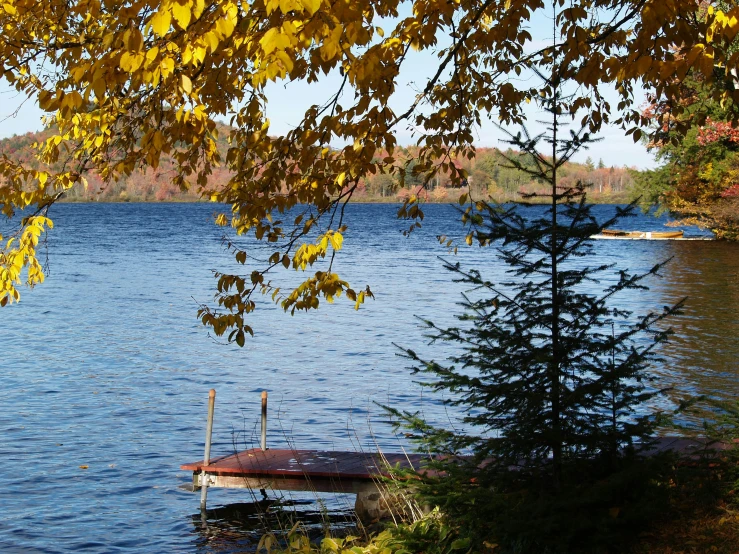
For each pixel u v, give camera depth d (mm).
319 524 9680
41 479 11258
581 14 6812
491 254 53938
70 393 16484
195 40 3994
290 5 3484
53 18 5227
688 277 34938
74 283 37094
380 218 117875
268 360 19953
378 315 27312
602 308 6184
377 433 13289
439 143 6301
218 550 8984
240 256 5914
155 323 25969
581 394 5926
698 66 4648
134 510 10227
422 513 7258
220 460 10648
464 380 6188
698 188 51312
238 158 5816
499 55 7359
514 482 6242
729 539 5680
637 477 6027
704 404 13219
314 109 5484
